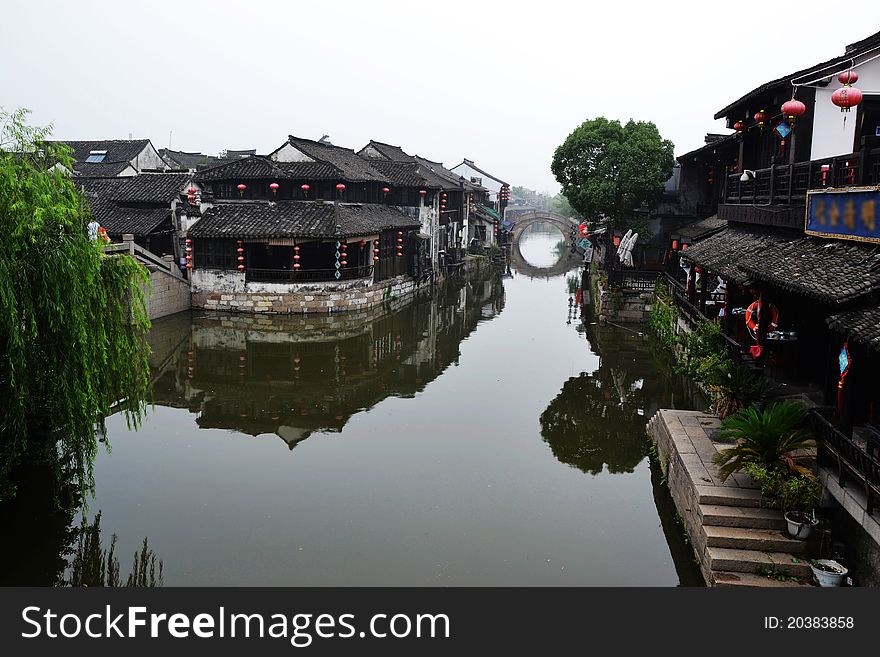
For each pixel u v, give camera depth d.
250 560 11.48
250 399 20.64
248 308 32.66
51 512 13.11
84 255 11.67
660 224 39.94
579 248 74.31
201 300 33.06
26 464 13.36
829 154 16.62
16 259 10.80
